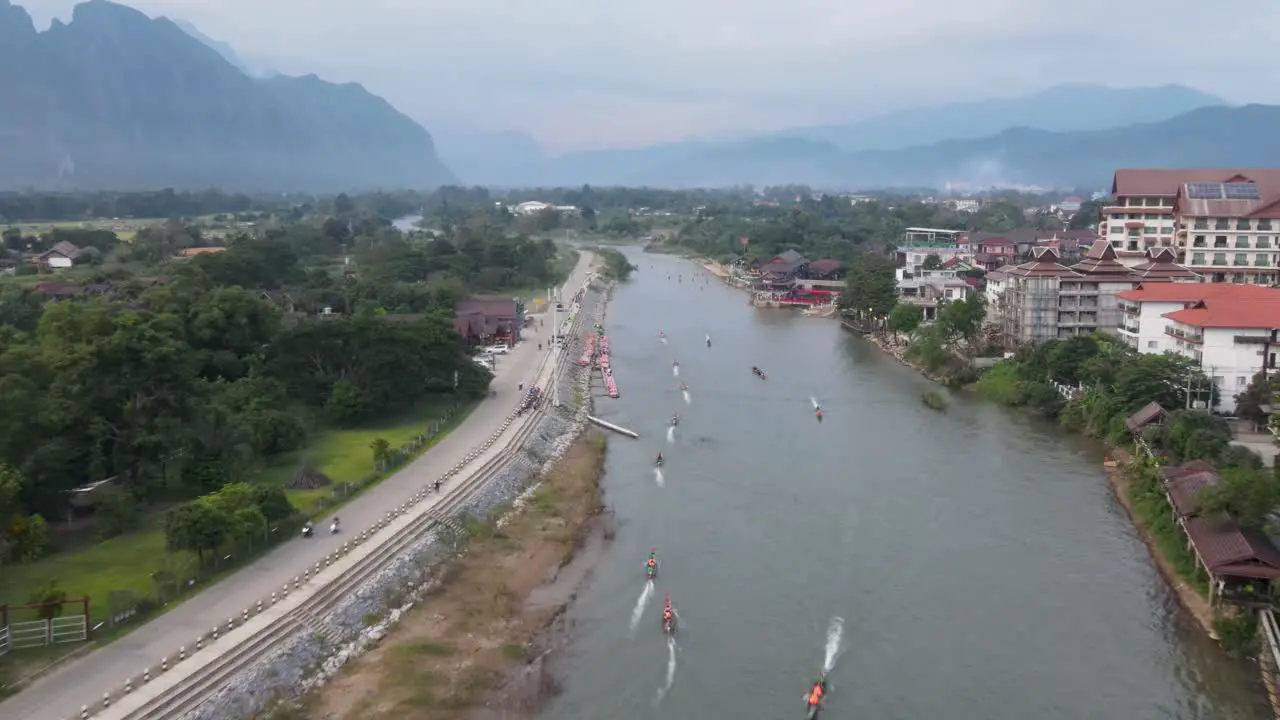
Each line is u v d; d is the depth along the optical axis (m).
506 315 186.38
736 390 152.75
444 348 131.25
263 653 63.47
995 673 68.56
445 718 61.34
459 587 79.81
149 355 89.00
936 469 111.56
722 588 81.31
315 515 85.75
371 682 64.56
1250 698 64.56
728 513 98.31
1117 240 194.88
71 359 86.62
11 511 74.19
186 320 124.81
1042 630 74.25
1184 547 83.31
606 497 103.31
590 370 164.75
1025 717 63.31
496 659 68.94
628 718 62.72
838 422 132.88
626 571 84.56
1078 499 101.06
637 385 156.50
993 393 144.62
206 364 119.75
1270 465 94.81
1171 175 193.75
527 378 148.12
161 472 93.06
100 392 87.38
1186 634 72.75
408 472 99.38
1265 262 172.00
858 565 85.62
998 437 123.94
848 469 111.94
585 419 133.25
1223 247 172.75
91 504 84.12
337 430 116.25
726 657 70.50
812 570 84.75
